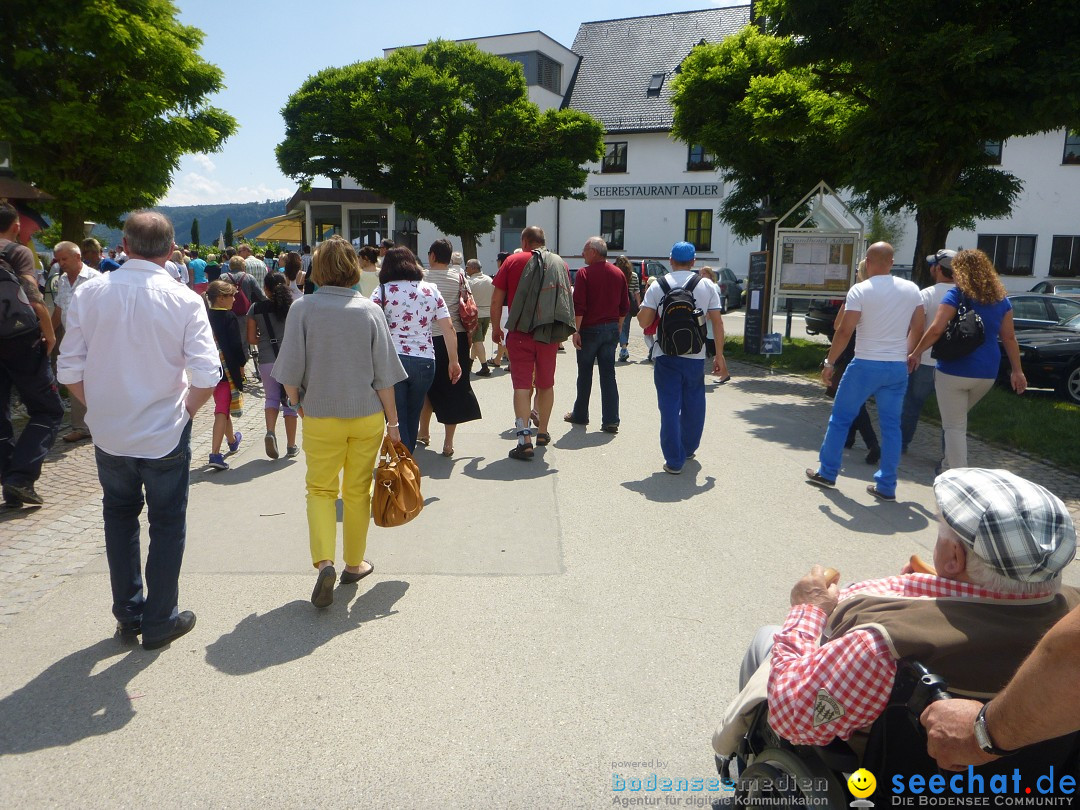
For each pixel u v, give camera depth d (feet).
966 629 5.65
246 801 8.66
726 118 53.01
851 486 20.59
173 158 49.29
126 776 9.07
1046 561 5.48
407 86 90.22
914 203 35.32
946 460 19.48
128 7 47.06
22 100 42.83
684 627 12.74
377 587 14.23
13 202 43.19
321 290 13.51
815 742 6.25
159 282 11.50
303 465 22.53
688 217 114.21
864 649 5.78
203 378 11.62
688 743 9.77
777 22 34.91
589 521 17.74
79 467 22.20
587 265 26.02
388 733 9.91
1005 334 18.75
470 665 11.55
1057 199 94.89
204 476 21.39
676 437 21.40
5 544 16.31
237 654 11.83
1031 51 29.07
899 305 18.69
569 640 12.29
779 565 15.28
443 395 22.77
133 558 12.17
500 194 95.25
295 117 96.07
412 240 123.44
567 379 38.73
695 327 20.70
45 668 11.43
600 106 118.42
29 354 18.10
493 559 15.52
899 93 31.71
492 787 8.93
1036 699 4.45
